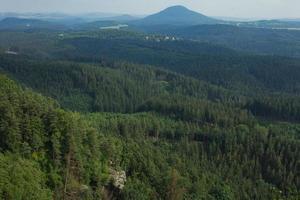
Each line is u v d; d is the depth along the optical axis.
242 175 172.38
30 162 112.06
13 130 112.94
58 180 114.00
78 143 122.94
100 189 122.12
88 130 130.12
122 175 130.38
